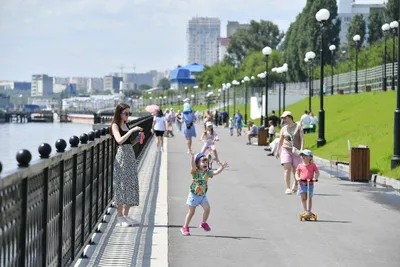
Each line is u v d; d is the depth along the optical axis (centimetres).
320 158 3459
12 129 16750
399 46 2642
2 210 608
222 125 9338
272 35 19400
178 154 3759
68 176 998
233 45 19400
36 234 769
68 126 19338
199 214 1658
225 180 2470
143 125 4247
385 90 5891
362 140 3538
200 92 17062
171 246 1277
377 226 1532
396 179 2381
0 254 609
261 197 2008
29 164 707
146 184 2255
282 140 2112
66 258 1003
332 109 6006
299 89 10781
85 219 1203
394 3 10962
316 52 12062
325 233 1434
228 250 1248
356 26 13550
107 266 1083
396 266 1141
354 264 1150
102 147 1516
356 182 2488
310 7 12362
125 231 1402
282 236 1395
